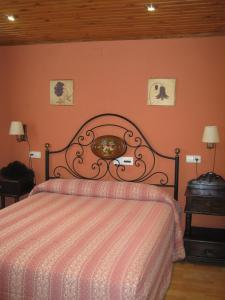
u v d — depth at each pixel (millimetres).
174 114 3705
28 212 2871
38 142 4164
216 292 2771
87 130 3988
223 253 3234
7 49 4141
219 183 3469
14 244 2123
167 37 3629
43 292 1796
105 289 1694
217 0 2596
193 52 3586
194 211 3273
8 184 3908
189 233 3342
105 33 3584
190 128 3674
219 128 3596
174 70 3656
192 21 3121
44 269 1815
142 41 3719
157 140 3781
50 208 3004
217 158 3621
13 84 4176
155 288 2135
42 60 4043
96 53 3865
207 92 3594
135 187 3375
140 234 2354
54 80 4023
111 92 3867
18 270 1848
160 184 3809
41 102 4105
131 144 3859
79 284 1736
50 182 3611
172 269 3102
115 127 3898
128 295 1658
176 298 2674
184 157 3717
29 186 4125
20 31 3545
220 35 3496
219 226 3682
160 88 3711
